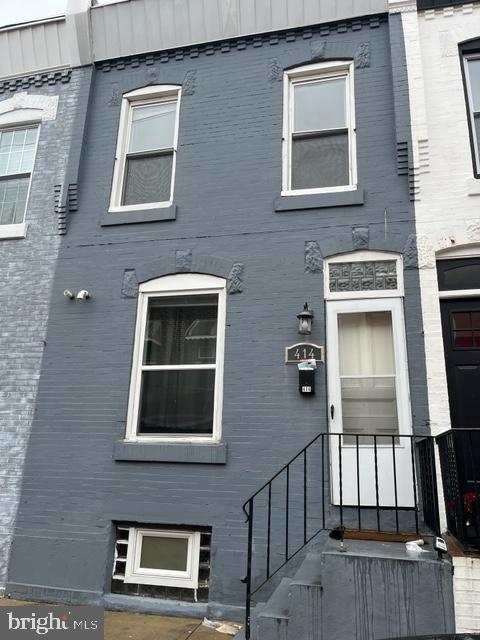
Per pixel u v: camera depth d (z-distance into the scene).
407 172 5.91
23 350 6.50
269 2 6.80
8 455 6.13
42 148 7.35
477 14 6.28
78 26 7.39
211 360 6.04
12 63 7.80
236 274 6.08
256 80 6.79
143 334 6.25
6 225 7.09
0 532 5.87
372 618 3.66
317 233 5.98
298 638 3.75
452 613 3.56
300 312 5.78
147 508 5.57
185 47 7.16
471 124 6.05
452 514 4.31
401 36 6.31
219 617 5.07
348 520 5.11
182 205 6.53
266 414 5.55
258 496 5.34
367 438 5.36
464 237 5.58
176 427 5.92
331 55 6.60
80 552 5.61
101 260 6.59
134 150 7.18
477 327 5.49
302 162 6.49
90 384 6.16
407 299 5.55
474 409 5.29
